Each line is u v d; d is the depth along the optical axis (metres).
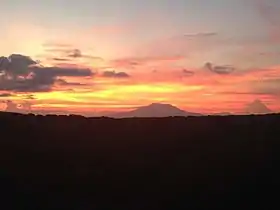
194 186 30.66
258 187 29.98
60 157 36.06
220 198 28.52
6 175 31.33
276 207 26.78
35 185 30.28
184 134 43.25
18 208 26.66
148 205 27.78
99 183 31.36
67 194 29.25
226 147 38.91
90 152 37.78
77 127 45.41
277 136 41.41
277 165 34.03
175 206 27.61
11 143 37.94
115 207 27.42
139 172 33.59
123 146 39.78
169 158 36.69
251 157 36.03
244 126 45.34
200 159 36.16
